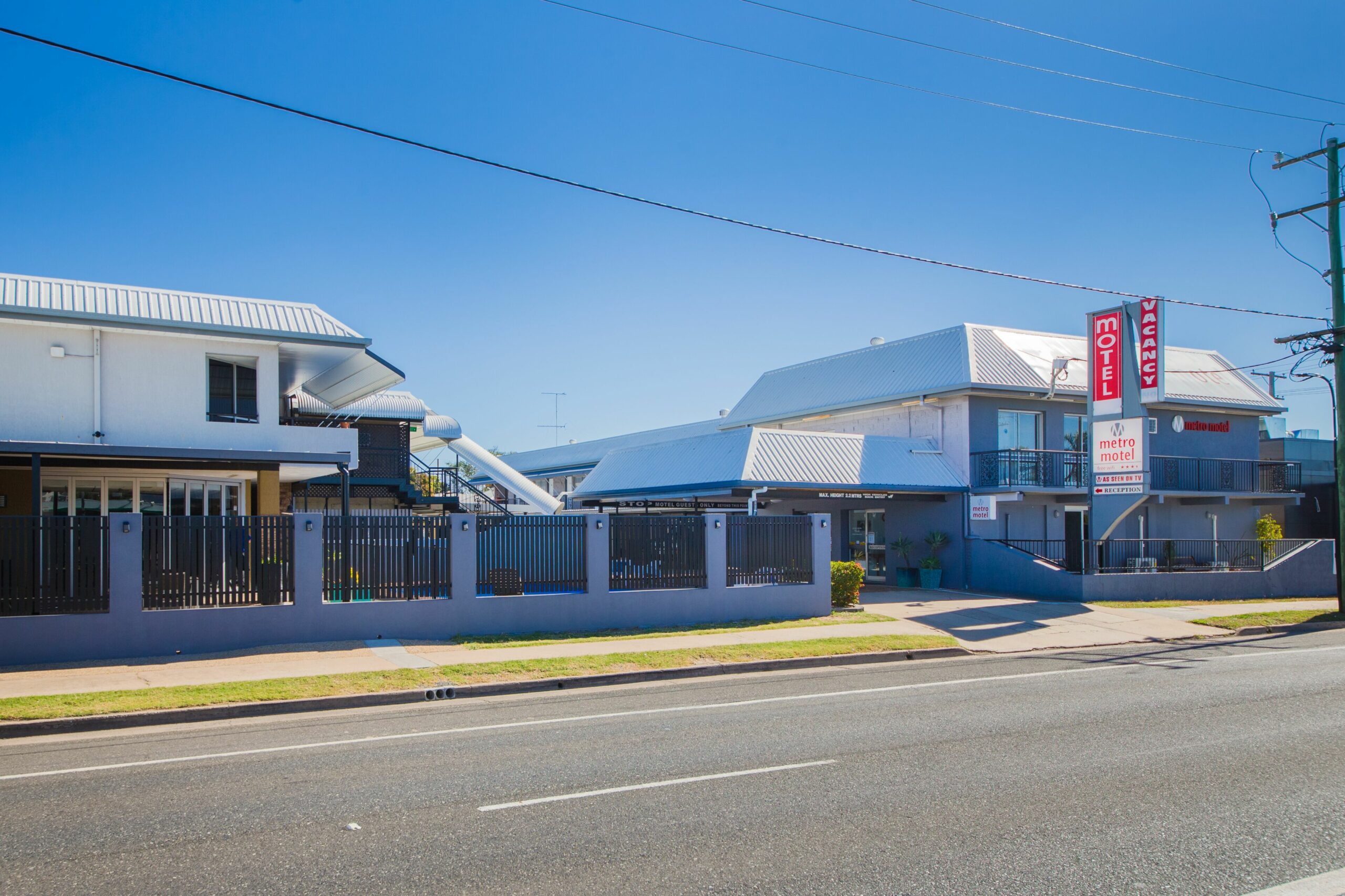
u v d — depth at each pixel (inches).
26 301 738.2
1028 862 224.2
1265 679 504.7
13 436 732.7
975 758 325.4
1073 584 914.7
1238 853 231.3
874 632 671.8
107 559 542.3
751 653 577.6
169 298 803.4
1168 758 326.3
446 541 629.6
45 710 411.5
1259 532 1282.0
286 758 335.3
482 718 409.7
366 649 569.3
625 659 551.8
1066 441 1155.9
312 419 1112.2
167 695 442.3
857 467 1033.5
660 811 264.5
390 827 252.2
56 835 248.1
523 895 205.2
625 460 1273.4
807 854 229.6
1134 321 911.7
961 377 1077.8
